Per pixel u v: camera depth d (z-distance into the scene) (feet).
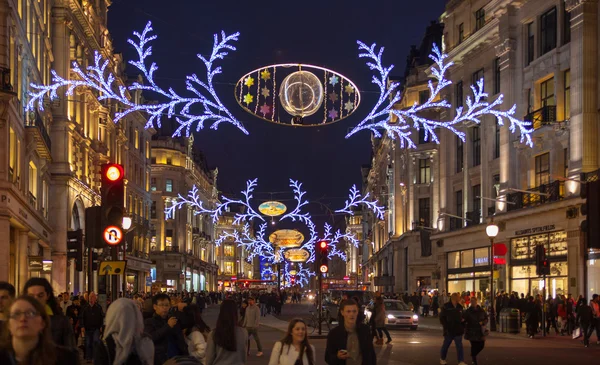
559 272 113.91
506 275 130.00
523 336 95.14
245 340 27.14
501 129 132.67
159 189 291.38
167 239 294.46
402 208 223.10
